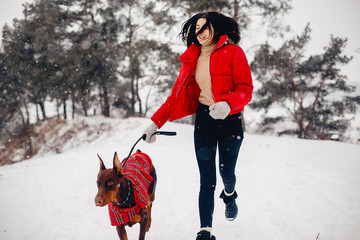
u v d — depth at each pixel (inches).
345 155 360.5
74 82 871.1
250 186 229.0
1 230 180.5
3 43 1096.2
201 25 111.5
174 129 733.9
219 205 195.0
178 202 206.8
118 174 111.7
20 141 949.2
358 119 1008.2
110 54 877.8
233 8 699.4
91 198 229.6
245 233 152.7
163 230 163.3
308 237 145.0
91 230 172.7
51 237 167.5
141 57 856.9
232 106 101.4
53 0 922.1
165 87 1013.2
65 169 319.6
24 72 1026.7
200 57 117.1
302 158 330.3
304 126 979.9
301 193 203.8
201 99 119.5
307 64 871.1
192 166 305.9
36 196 240.7
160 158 343.6
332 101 916.6
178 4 740.0
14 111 1201.4
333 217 163.3
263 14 713.6
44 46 945.5
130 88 1087.6
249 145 445.1
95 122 944.9
